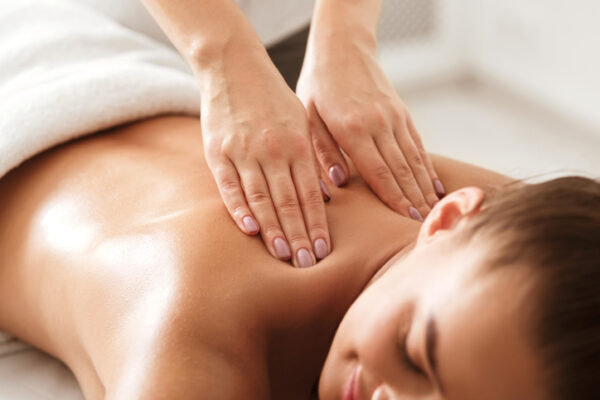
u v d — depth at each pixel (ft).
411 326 2.13
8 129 3.27
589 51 7.54
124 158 3.29
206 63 3.20
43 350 3.37
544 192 2.23
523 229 2.09
